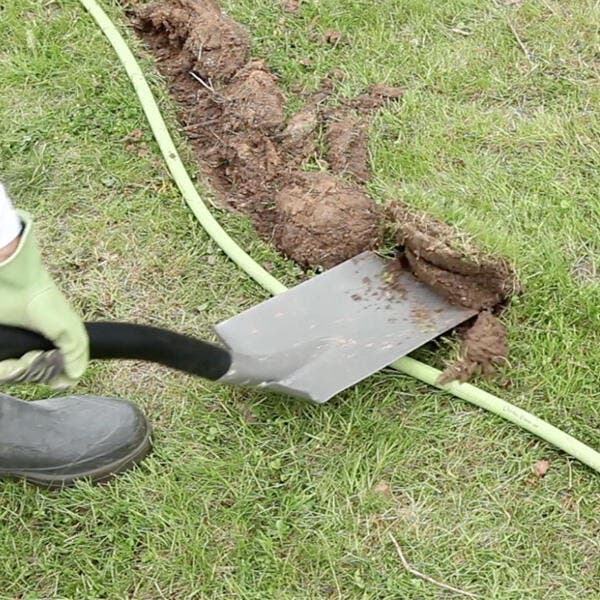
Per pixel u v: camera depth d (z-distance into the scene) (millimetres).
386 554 1996
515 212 2627
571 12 3227
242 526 2045
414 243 2354
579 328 2359
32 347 1604
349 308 2344
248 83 2965
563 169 2748
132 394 2299
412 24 3234
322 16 3262
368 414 2229
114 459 2109
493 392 2260
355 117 2930
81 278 2562
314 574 1971
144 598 1954
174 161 2805
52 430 2090
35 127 2936
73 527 2064
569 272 2498
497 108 2953
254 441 2191
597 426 2186
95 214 2711
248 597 1939
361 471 2133
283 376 2195
